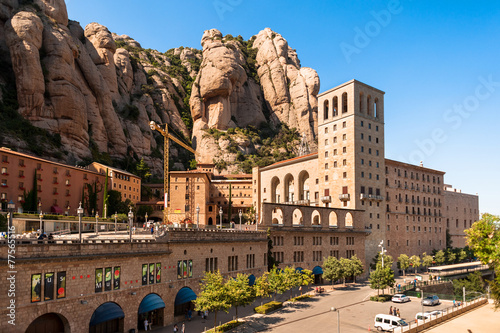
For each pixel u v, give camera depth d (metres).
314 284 88.50
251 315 57.09
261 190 146.38
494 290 58.38
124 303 45.62
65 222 81.75
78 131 139.50
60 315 38.75
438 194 142.88
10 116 123.75
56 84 137.75
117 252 45.06
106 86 169.50
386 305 67.31
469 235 59.81
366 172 111.19
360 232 102.12
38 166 98.12
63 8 160.50
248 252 71.00
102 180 125.25
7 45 133.00
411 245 125.56
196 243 58.09
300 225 88.50
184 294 54.09
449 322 54.31
